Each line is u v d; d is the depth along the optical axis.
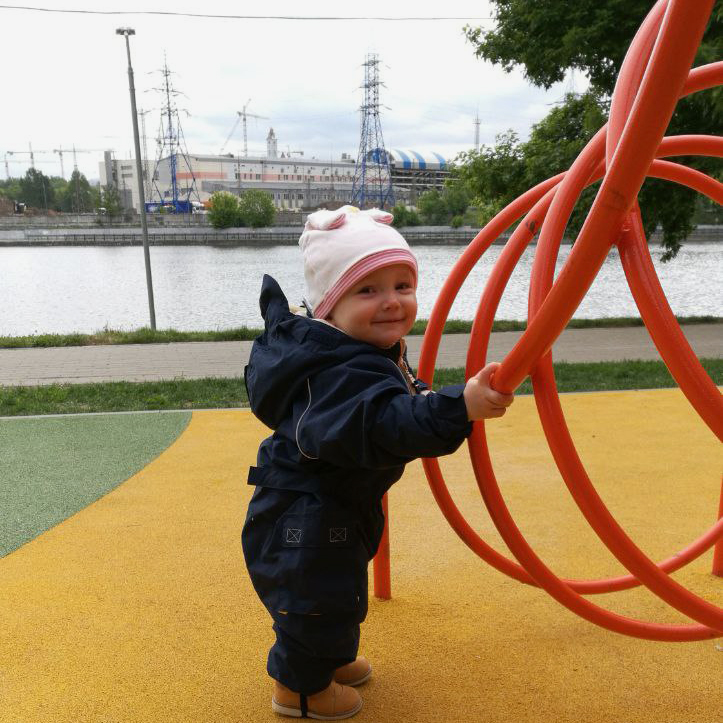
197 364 9.28
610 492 3.79
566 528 3.34
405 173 129.38
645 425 5.20
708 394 1.43
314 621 1.78
